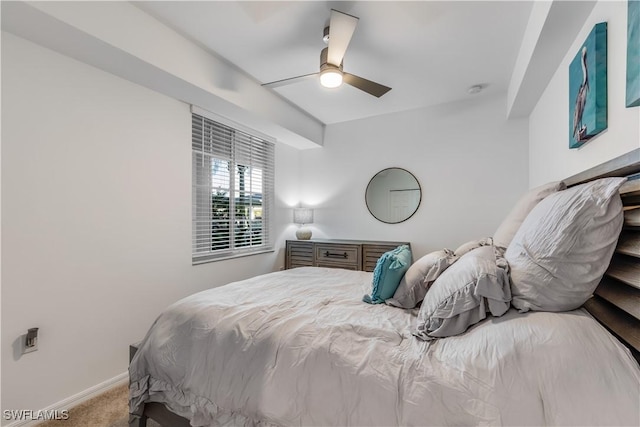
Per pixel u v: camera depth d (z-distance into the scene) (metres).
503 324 0.93
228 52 2.21
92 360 1.90
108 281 2.00
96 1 1.57
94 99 1.91
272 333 1.16
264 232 3.69
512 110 2.68
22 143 1.60
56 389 1.72
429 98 3.08
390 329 1.19
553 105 2.02
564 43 1.62
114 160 2.03
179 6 1.73
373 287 1.60
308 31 1.95
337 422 0.91
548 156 2.16
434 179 3.29
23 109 1.60
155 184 2.31
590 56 1.28
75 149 1.82
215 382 1.16
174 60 1.98
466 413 0.79
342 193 3.86
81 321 1.85
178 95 2.33
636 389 0.69
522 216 1.42
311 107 3.35
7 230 1.54
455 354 0.93
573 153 1.64
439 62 2.33
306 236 3.82
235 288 1.81
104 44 1.63
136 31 1.75
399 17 1.79
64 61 1.76
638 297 0.82
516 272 1.01
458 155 3.17
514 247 1.12
